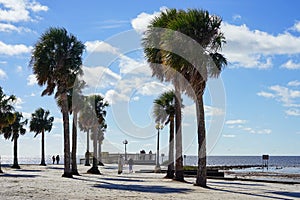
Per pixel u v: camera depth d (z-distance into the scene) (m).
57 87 31.03
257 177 50.25
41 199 15.92
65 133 30.58
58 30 30.56
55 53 30.23
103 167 50.22
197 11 23.86
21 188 19.89
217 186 24.91
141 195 18.05
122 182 25.72
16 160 51.62
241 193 20.72
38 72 30.25
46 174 34.16
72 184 23.02
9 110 39.72
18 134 51.31
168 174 30.78
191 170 40.34
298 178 49.12
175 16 25.33
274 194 20.67
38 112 67.69
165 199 16.88
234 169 90.44
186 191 20.55
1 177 28.41
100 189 20.33
